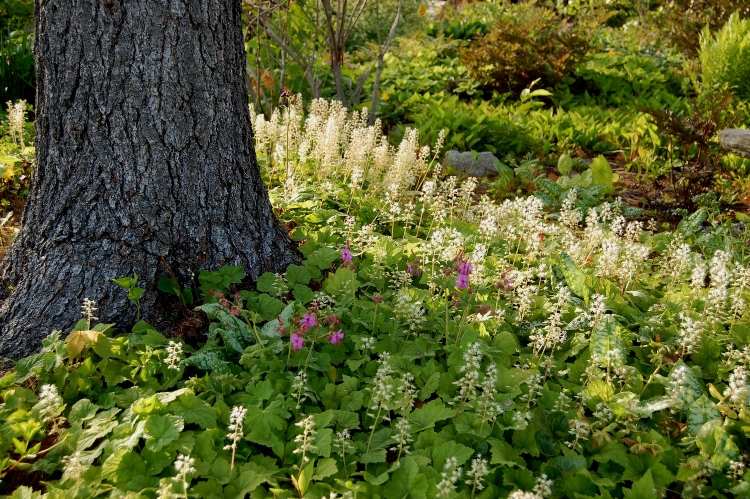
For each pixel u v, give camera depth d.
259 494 2.83
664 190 7.80
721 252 4.45
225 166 4.17
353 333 4.01
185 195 4.02
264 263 4.43
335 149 6.20
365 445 3.18
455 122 9.27
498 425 3.28
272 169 6.50
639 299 4.68
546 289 4.75
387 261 4.74
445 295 4.19
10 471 2.94
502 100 11.23
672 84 12.82
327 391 3.48
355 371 3.73
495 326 4.11
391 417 3.45
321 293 4.16
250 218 4.38
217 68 4.02
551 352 3.97
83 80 3.73
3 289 4.02
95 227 3.86
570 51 11.68
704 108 9.45
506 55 11.59
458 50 13.38
